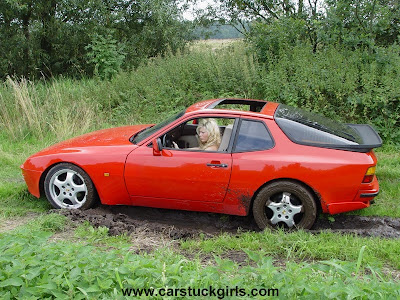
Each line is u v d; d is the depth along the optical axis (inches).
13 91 391.9
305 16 489.4
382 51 378.9
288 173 184.2
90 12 579.8
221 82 399.9
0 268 126.0
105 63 514.3
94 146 209.0
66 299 112.6
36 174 210.1
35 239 145.0
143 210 219.9
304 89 352.8
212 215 215.9
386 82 337.4
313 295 112.6
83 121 367.2
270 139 190.4
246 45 464.8
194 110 203.0
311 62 392.5
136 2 633.6
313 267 124.8
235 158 189.3
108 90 419.2
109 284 116.9
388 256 165.6
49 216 192.1
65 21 588.1
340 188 183.9
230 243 176.2
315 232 188.5
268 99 366.6
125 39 617.6
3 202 223.1
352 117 345.4
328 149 187.0
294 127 192.1
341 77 358.0
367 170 183.9
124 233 185.0
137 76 444.5
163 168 194.7
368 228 199.3
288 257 167.3
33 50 558.3
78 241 177.6
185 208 201.6
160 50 650.8
